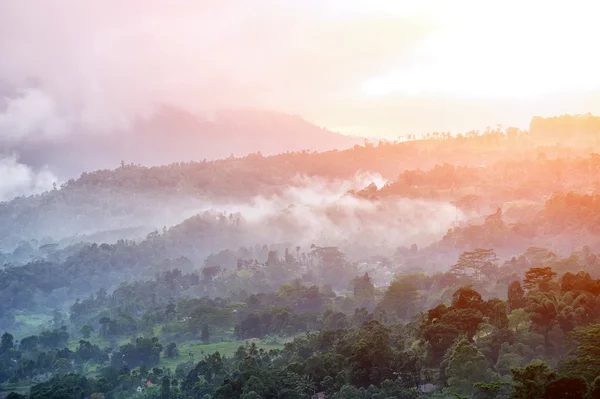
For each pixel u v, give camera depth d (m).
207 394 146.38
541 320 129.75
